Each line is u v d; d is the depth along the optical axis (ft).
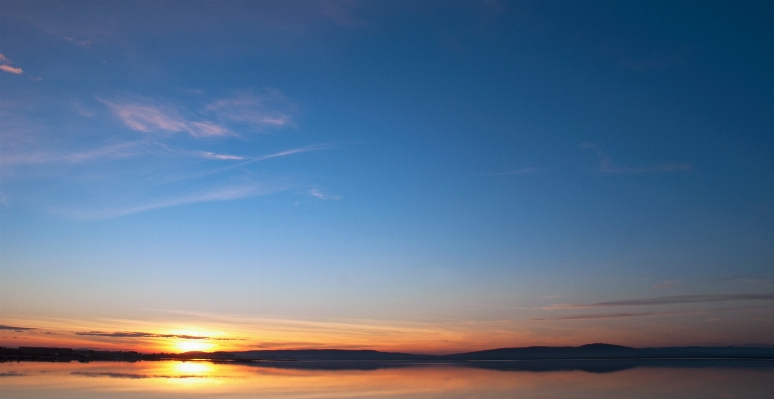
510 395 148.77
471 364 423.64
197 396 141.49
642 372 259.80
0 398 133.28
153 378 202.49
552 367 339.16
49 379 187.62
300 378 217.15
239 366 359.05
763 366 327.88
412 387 173.88
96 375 211.61
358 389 166.30
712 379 204.95
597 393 152.76
